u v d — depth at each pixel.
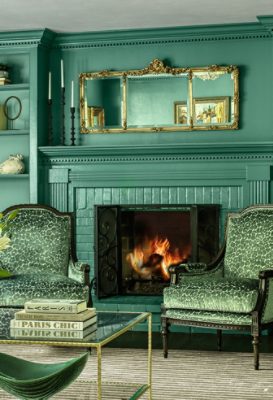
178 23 6.15
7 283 4.99
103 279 6.24
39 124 6.41
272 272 4.78
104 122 6.48
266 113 6.20
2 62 6.66
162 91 6.36
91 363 4.74
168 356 5.00
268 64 6.18
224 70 6.21
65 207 6.47
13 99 6.71
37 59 6.36
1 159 6.72
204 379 4.32
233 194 6.16
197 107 6.29
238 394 3.98
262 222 5.30
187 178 6.22
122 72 6.41
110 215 6.33
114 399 3.46
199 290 4.84
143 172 6.30
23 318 3.29
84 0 5.46
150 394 3.66
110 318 3.75
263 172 6.05
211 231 6.20
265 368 4.62
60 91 6.60
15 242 5.50
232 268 5.32
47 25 6.18
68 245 5.54
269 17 5.91
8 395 3.88
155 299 6.16
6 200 6.70
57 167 6.47
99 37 6.43
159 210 6.35
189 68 6.28
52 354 5.01
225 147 6.04
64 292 4.94
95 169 6.39
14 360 3.20
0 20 5.99
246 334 5.89
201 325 4.84
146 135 6.42
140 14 5.86
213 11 5.79
